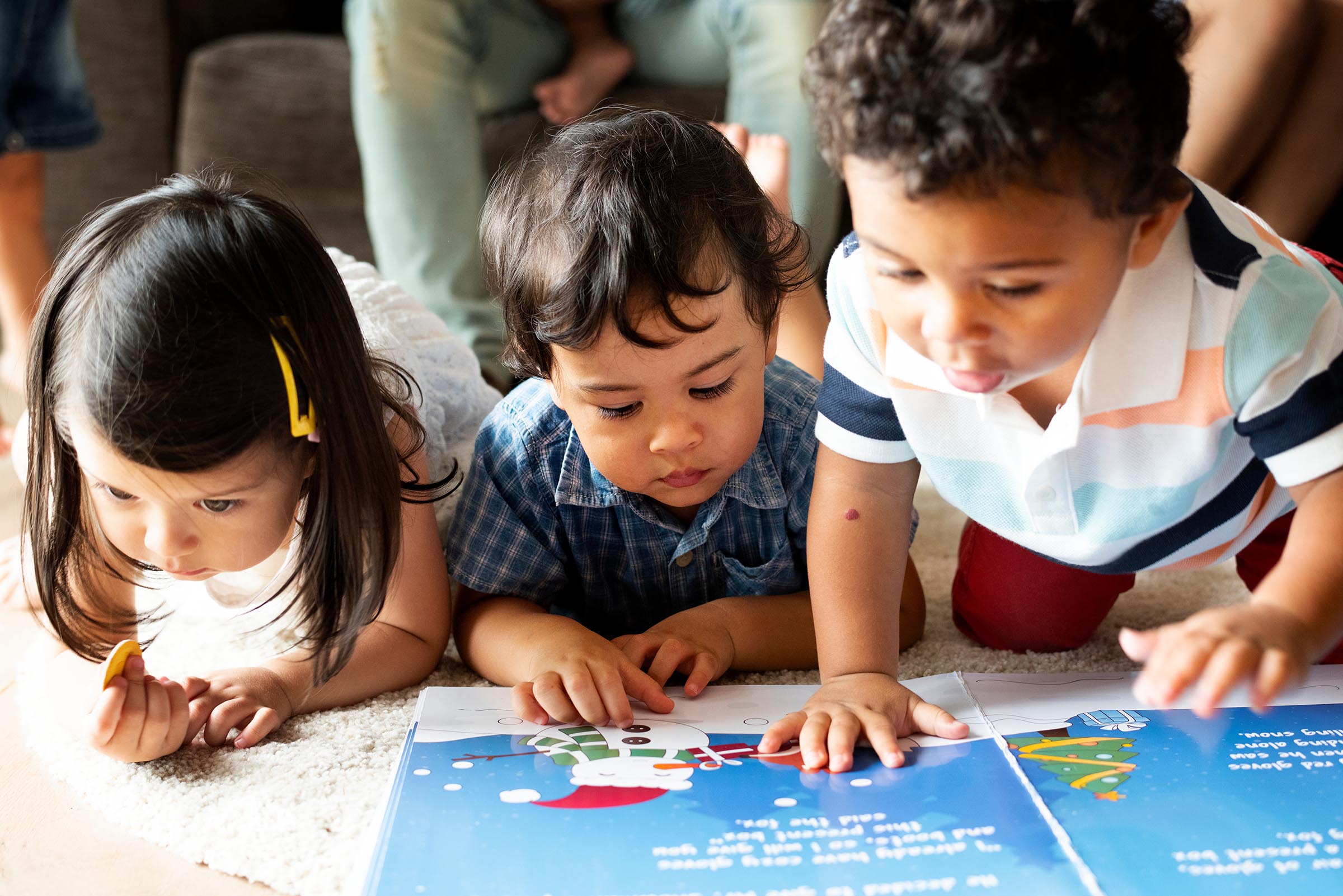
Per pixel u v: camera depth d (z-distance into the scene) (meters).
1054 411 0.72
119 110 1.94
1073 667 0.90
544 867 0.58
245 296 0.69
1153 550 0.79
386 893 0.56
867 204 0.57
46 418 0.73
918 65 0.53
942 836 0.60
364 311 1.02
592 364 0.75
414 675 0.88
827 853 0.59
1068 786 0.65
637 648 0.84
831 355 0.81
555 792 0.66
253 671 0.81
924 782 0.66
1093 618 0.92
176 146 1.97
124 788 0.72
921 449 0.78
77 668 0.81
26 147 1.61
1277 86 1.24
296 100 1.82
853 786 0.66
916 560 1.16
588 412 0.78
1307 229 1.33
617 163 0.78
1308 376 0.63
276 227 0.72
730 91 1.70
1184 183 0.60
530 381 0.96
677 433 0.77
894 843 0.60
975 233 0.53
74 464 0.74
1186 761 0.67
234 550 0.72
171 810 0.69
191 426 0.66
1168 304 0.65
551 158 0.82
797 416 0.93
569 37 1.75
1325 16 1.25
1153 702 0.55
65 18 1.59
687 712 0.78
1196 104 1.25
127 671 0.74
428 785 0.67
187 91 1.84
